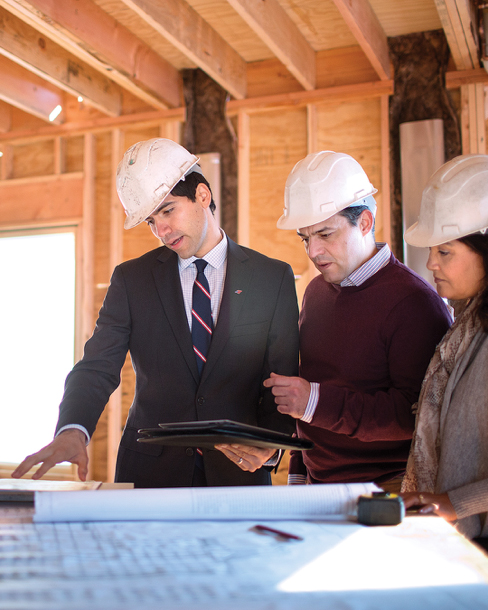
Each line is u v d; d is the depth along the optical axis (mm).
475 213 1327
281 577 690
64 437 1394
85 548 793
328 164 1669
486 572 716
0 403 4453
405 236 1489
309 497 985
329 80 3852
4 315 4512
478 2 3217
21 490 1141
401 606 609
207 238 1726
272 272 1744
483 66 3438
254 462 1393
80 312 4305
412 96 3641
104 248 4328
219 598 616
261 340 1688
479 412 1243
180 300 1681
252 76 4031
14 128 4578
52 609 572
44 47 3652
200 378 1643
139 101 4281
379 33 3504
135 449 1662
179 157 1646
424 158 3535
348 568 727
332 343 1699
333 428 1501
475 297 1334
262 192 3957
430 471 1344
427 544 836
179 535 869
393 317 1603
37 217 4477
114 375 1673
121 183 1635
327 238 1647
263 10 3154
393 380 1596
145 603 595
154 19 3082
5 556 753
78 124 4371
